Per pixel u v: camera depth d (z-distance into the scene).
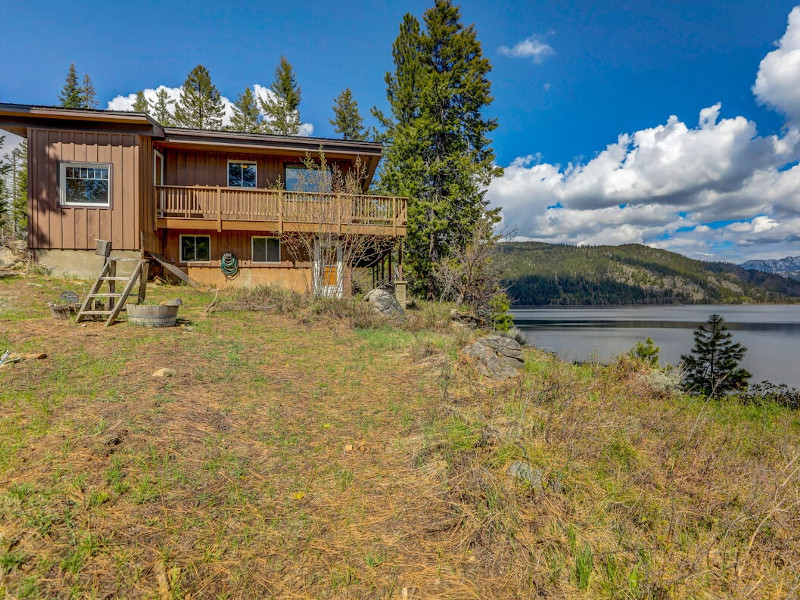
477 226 18.52
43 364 5.21
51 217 12.14
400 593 2.40
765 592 2.54
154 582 2.32
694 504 3.37
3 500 2.72
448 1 24.12
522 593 2.44
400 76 26.61
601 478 3.66
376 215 14.94
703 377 12.77
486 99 23.17
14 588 2.17
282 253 15.62
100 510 2.78
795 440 5.45
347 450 3.96
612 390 6.27
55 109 11.88
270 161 15.76
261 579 2.43
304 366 6.48
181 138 14.01
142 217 12.96
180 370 5.45
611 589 2.48
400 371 6.64
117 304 7.51
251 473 3.44
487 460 3.72
